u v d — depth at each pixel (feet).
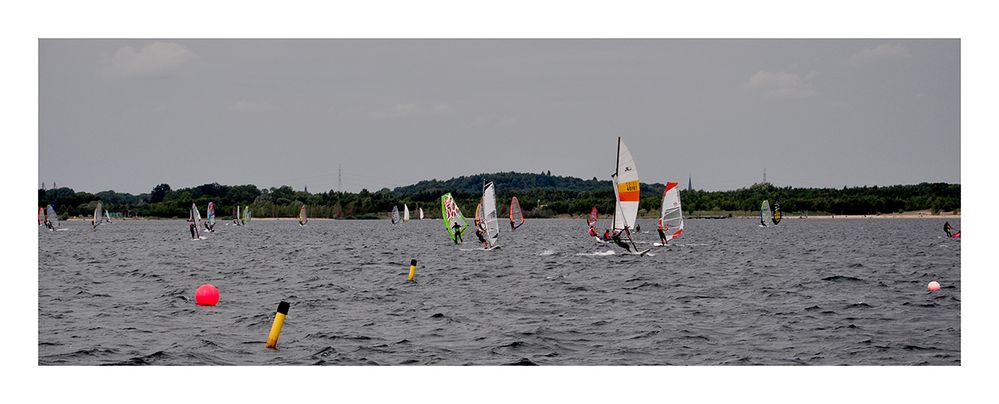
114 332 100.48
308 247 291.17
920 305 120.26
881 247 269.44
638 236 327.88
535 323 105.81
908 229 443.73
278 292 140.56
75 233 448.65
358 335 98.07
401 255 236.63
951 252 243.60
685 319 108.68
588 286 145.59
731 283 150.41
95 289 147.23
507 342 94.07
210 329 102.22
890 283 151.02
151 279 167.53
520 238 346.13
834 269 181.88
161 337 97.25
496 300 127.44
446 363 85.20
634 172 192.44
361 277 167.32
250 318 110.11
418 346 92.38
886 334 98.22
